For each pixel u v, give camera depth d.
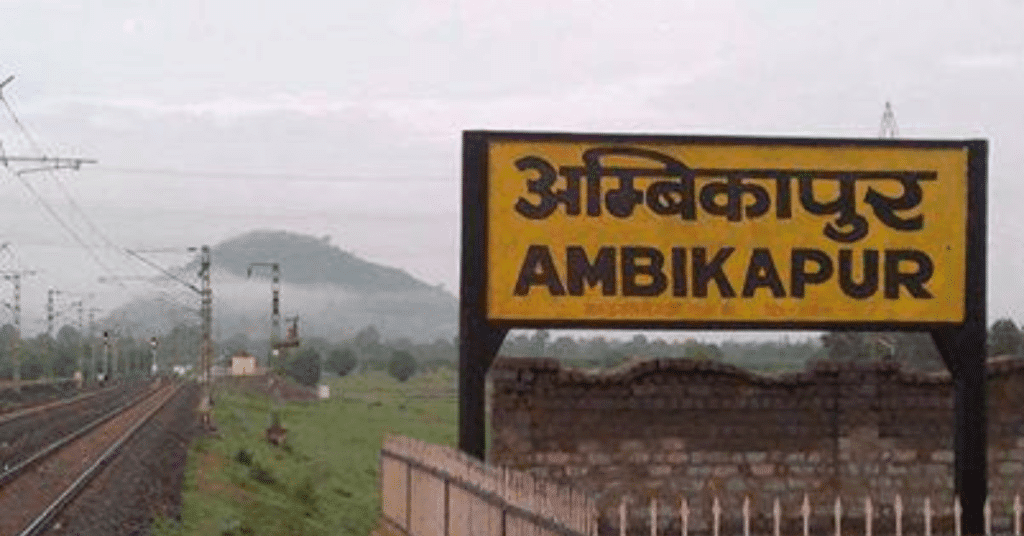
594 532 12.46
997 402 24.67
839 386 24.39
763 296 22.47
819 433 24.36
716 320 22.39
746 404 24.27
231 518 34.34
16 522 26.98
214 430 64.75
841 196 22.62
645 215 22.33
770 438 24.25
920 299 22.66
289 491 48.09
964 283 22.72
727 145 22.50
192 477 41.12
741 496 24.16
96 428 61.66
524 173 22.20
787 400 24.34
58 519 28.00
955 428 22.84
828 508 24.23
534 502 14.50
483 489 17.28
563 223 22.20
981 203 22.75
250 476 48.41
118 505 31.30
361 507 50.88
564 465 23.91
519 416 23.81
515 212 22.14
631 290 22.28
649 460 24.05
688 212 22.39
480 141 22.11
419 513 23.12
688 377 24.20
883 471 24.36
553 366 23.91
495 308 22.08
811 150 22.59
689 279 22.36
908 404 24.47
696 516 24.03
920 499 24.39
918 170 22.72
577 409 23.98
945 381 24.52
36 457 39.59
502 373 23.84
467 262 22.08
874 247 22.64
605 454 23.97
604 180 22.31
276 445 68.94
